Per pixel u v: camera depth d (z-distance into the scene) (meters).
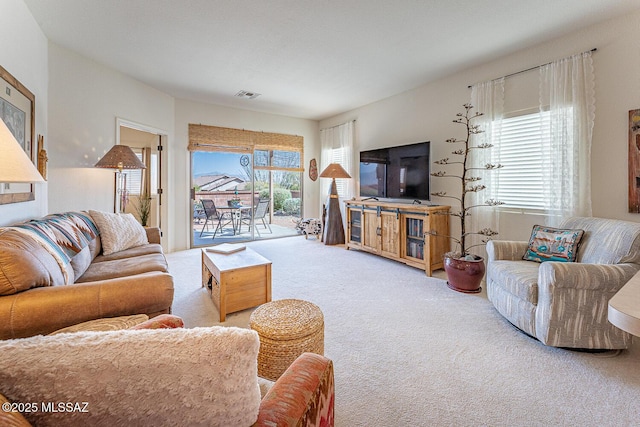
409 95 4.42
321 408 0.82
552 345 1.91
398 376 1.67
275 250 4.97
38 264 1.38
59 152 3.02
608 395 1.52
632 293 0.99
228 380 0.51
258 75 3.88
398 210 3.95
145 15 2.54
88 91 3.37
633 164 2.46
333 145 6.01
